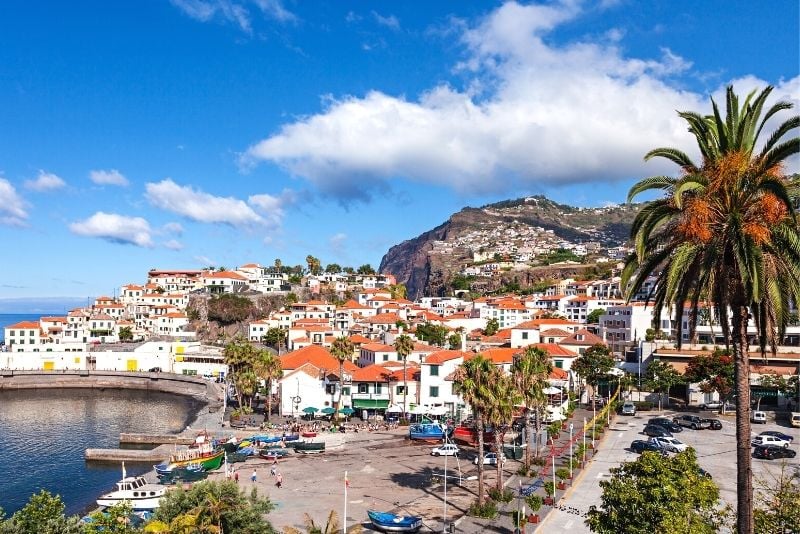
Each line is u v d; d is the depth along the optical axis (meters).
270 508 44.44
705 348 124.12
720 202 25.39
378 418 110.88
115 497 68.00
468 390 59.19
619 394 121.12
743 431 24.84
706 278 25.09
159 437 106.75
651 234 27.98
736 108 25.64
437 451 86.50
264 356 117.12
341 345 110.69
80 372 193.12
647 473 33.75
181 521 37.53
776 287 24.31
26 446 107.50
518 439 89.75
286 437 96.88
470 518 57.03
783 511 28.98
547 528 52.34
